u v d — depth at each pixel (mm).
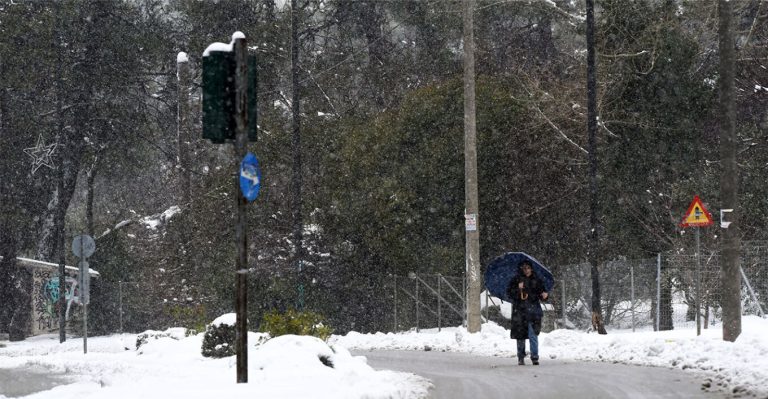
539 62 119875
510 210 103062
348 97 131500
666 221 97125
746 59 101062
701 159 97500
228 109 34312
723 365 46875
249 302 106062
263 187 106438
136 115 139000
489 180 102688
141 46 135500
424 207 102688
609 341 62531
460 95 102312
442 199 102688
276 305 106812
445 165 101750
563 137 101938
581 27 103938
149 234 114125
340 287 105812
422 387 43469
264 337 57156
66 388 43438
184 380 39375
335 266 105812
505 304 95938
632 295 85438
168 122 147250
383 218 100875
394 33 151750
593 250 76688
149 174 170125
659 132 97500
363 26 146250
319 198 105812
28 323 135375
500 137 102188
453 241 103625
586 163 100750
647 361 54062
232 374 40188
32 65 126375
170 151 146875
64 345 106500
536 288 56688
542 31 135000
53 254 142250
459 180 102000
